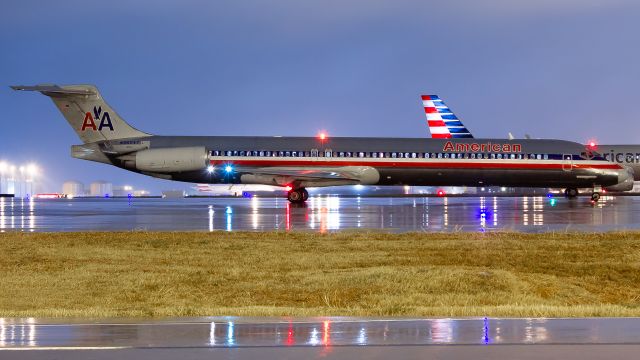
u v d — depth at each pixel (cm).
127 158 7156
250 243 3528
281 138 7288
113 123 7188
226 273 2806
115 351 1156
